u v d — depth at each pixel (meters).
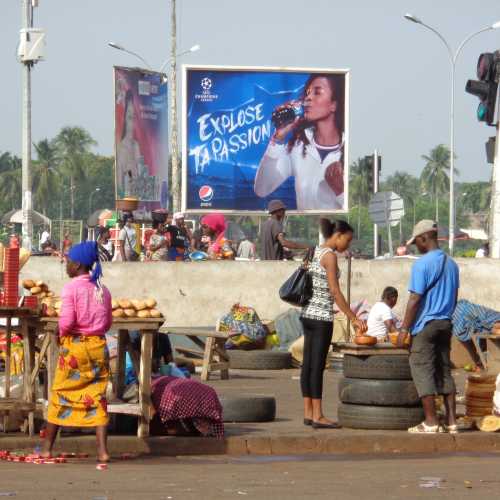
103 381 14.90
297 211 47.53
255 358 27.84
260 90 47.28
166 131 53.22
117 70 50.22
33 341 16.77
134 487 12.39
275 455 15.91
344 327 28.22
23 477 13.21
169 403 16.17
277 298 31.67
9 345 16.23
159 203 52.91
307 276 17.28
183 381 16.42
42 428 16.55
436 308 16.58
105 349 14.90
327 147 47.75
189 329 26.83
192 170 46.81
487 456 15.80
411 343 16.66
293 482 12.81
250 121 47.22
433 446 16.33
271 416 18.47
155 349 19.86
